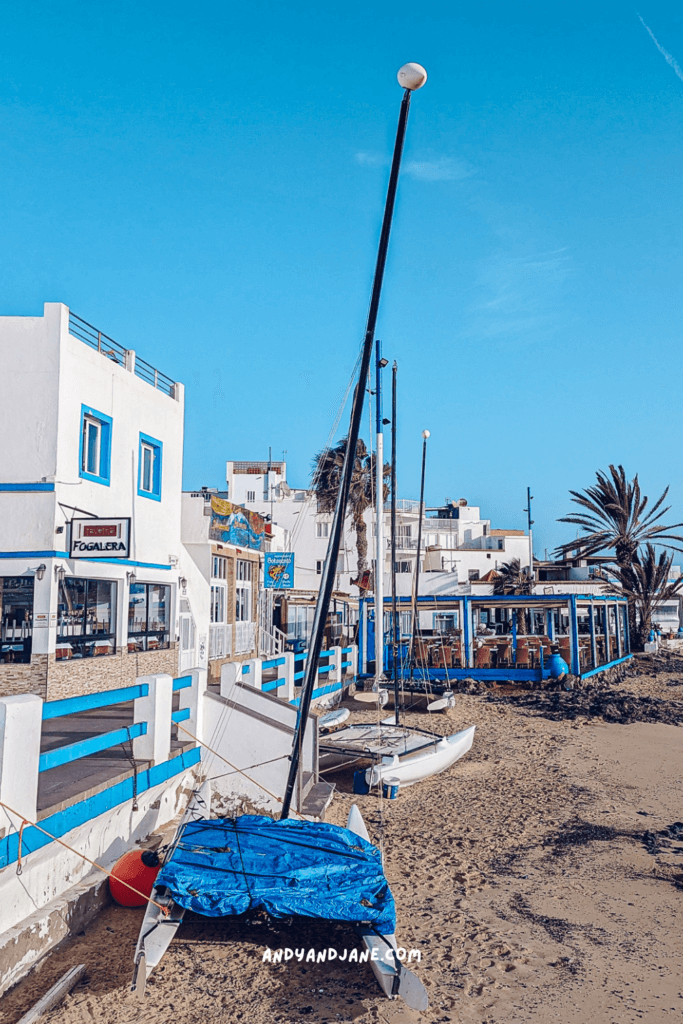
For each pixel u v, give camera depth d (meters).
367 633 30.88
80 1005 5.87
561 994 6.48
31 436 14.20
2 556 13.92
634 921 8.25
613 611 45.31
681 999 6.44
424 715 23.53
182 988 6.25
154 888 7.03
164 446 19.36
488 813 12.92
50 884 6.91
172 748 10.38
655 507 44.72
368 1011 5.98
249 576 26.09
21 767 6.37
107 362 16.28
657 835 11.71
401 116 8.63
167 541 19.39
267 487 53.75
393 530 20.27
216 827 8.38
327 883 7.09
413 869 9.88
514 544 61.41
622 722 23.20
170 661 19.16
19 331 14.38
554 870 10.01
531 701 26.30
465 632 30.23
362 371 9.33
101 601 16.20
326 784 12.31
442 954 7.23
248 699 12.52
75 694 14.68
